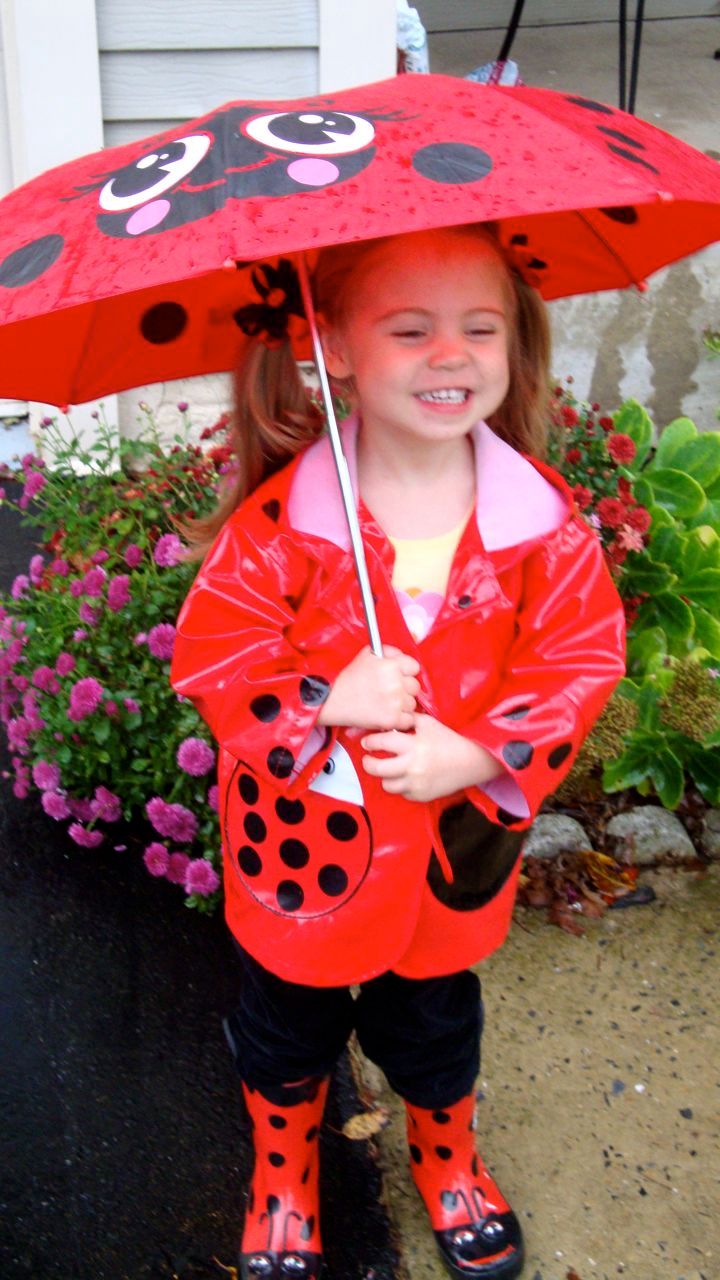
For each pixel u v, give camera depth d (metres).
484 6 6.82
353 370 1.64
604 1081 2.30
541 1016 2.43
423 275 1.52
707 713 2.73
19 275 1.37
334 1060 1.93
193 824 2.56
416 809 1.63
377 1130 2.23
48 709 2.72
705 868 2.77
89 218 1.39
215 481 2.87
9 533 3.87
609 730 2.71
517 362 1.83
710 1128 2.22
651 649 2.92
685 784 2.98
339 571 1.64
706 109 5.50
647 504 3.10
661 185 1.38
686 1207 2.09
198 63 3.73
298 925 1.70
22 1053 2.35
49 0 3.58
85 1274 1.99
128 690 2.64
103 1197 2.10
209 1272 2.00
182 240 1.27
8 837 2.85
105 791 2.67
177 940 2.61
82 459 3.11
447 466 1.69
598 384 4.20
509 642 1.67
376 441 1.68
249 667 1.63
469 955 1.79
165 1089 2.29
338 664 1.66
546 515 1.66
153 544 2.84
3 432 4.25
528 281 1.76
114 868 2.77
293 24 3.69
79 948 2.58
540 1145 2.19
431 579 1.66
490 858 1.74
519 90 1.53
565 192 1.29
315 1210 2.02
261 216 1.26
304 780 1.63
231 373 1.85
